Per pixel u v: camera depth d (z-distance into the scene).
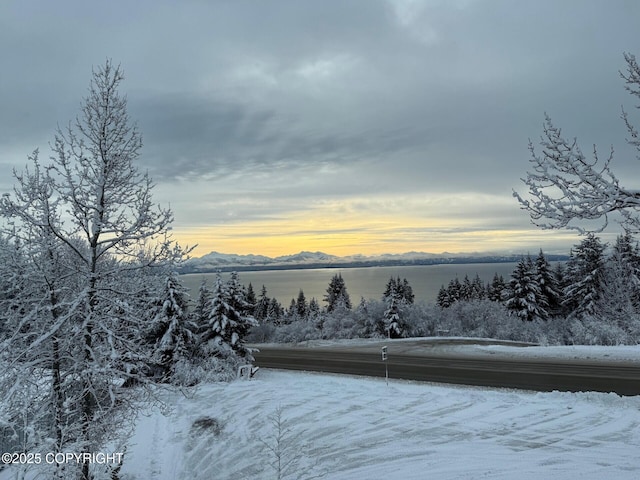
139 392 8.84
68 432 7.60
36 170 7.60
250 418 14.44
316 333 45.41
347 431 12.63
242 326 22.77
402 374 20.08
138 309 8.63
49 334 7.10
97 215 8.26
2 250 7.50
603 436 10.91
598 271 40.12
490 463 9.82
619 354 21.98
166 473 11.20
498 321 39.31
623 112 5.25
